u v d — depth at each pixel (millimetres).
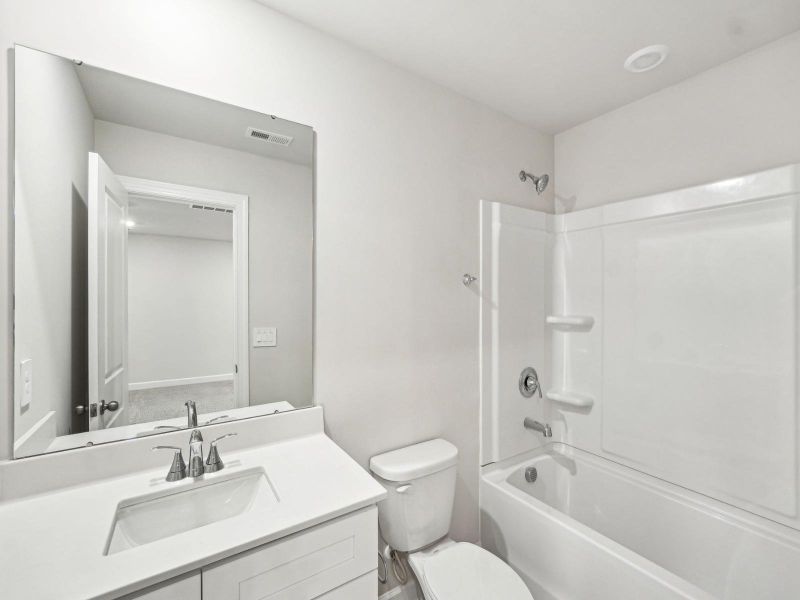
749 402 1523
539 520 1583
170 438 1153
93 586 666
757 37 1492
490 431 1968
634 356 1898
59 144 1018
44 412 995
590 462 2045
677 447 1733
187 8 1193
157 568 710
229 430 1245
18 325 958
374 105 1586
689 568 1617
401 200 1665
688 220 1708
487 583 1279
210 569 763
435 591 1244
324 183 1458
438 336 1788
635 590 1229
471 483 1909
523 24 1425
